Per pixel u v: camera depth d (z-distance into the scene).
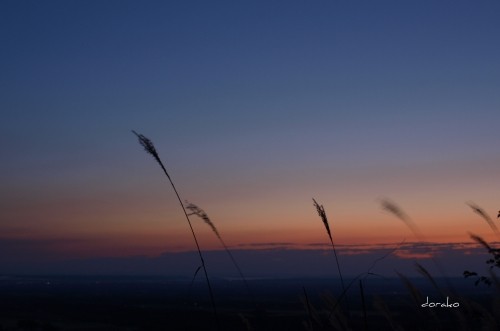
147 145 6.46
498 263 5.28
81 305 87.25
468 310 5.10
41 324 56.59
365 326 5.65
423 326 5.07
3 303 96.44
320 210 6.59
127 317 57.34
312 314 6.22
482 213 5.39
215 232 6.76
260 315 7.55
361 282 5.77
